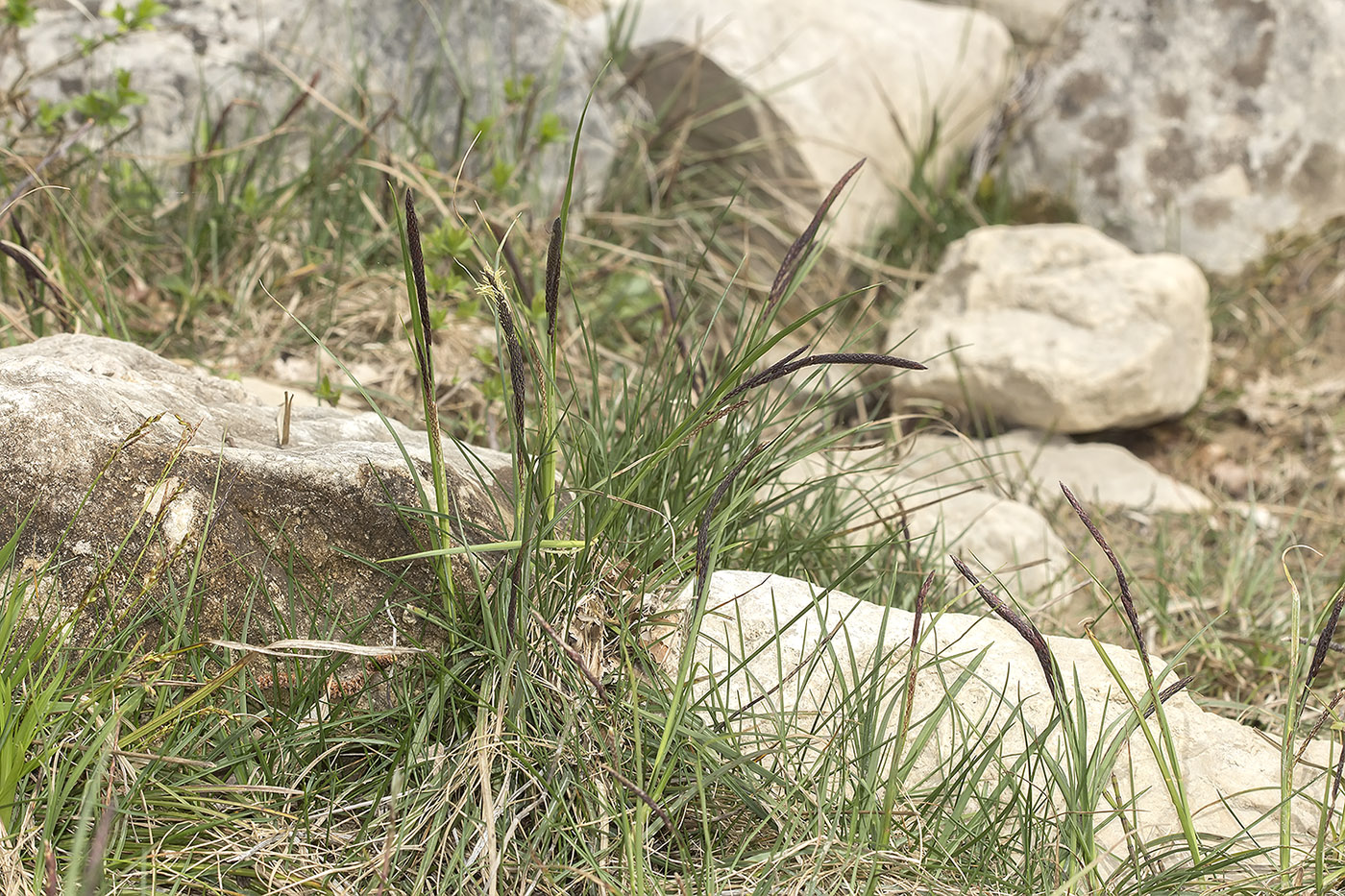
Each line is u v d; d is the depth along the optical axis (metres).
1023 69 4.96
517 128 4.06
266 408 2.16
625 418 2.44
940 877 1.72
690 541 2.06
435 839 1.65
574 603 1.85
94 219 3.30
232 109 3.66
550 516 1.88
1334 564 3.44
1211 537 3.59
